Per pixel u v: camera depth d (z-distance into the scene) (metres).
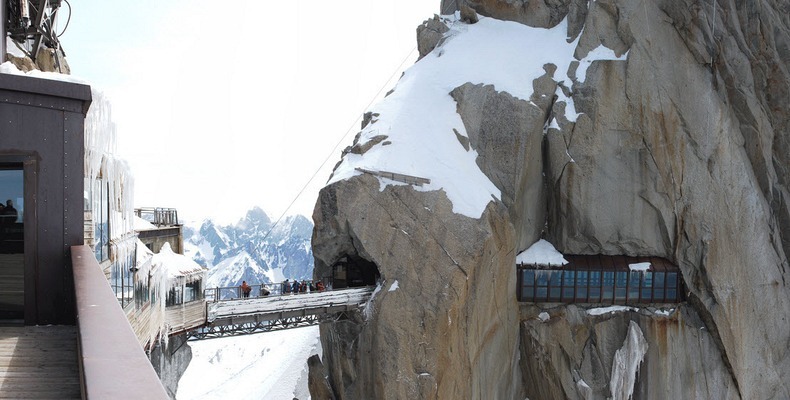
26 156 8.34
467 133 50.81
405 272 40.56
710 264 50.97
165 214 55.59
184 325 38.31
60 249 8.51
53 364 6.67
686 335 51.25
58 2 30.06
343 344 41.62
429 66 55.66
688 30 53.19
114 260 19.03
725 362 51.03
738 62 53.88
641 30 53.47
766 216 53.66
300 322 40.75
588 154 52.03
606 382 50.25
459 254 42.00
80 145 8.71
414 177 43.44
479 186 47.00
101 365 3.67
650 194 52.06
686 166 52.03
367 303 40.56
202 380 80.75
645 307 51.81
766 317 52.31
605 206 52.19
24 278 8.34
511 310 49.03
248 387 75.25
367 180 42.12
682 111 52.31
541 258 51.88
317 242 42.97
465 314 41.84
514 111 51.00
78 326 4.77
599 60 53.25
